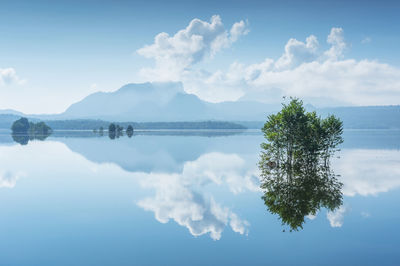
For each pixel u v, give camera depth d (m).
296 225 18.83
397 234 17.14
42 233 17.86
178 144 96.81
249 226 18.72
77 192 28.64
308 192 27.67
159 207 23.36
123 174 38.91
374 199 24.83
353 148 75.44
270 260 14.10
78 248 15.66
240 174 38.25
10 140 117.06
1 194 27.83
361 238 16.59
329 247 15.48
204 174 38.59
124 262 14.02
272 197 26.06
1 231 18.22
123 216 21.11
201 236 17.19
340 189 28.67
